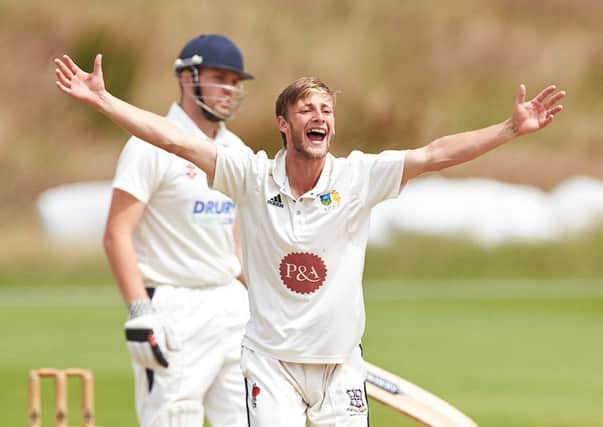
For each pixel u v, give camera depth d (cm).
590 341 4100
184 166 1758
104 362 3628
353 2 8919
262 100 8169
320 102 1402
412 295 5591
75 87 1391
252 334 1456
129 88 8650
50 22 8900
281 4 8875
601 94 8356
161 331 1725
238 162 1440
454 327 4450
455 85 8625
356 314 1441
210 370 1764
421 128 8369
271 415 1420
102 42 8806
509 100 8512
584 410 2852
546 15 8919
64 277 6334
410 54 8731
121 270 1734
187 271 1770
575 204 6725
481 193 6744
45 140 8150
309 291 1424
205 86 1825
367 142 8325
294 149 1415
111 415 2738
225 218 1783
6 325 4509
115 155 8012
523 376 3375
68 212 6975
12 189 7694
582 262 6431
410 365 3559
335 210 1419
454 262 6394
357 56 8681
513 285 6019
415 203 6631
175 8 8831
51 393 3100
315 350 1429
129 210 1741
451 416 1783
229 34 8775
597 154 7625
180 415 1750
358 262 1443
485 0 9006
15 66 8706
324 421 1452
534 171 7394
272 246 1427
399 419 2694
